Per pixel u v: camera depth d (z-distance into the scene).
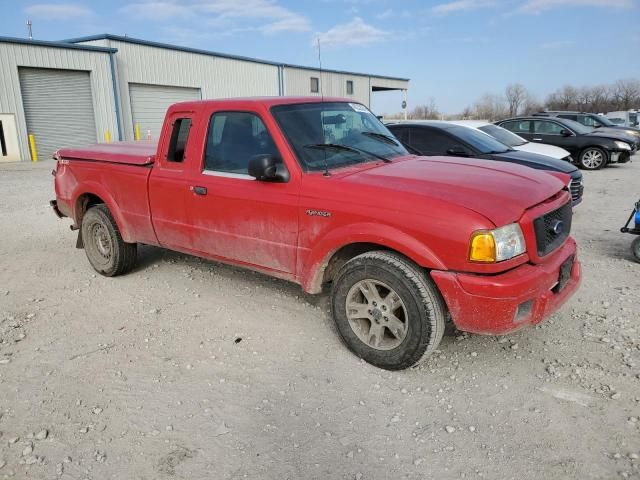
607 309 4.59
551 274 3.43
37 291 5.30
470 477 2.67
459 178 3.72
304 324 4.41
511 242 3.23
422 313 3.38
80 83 21.84
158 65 24.95
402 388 3.46
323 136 4.22
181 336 4.25
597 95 66.50
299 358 3.87
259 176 3.85
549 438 2.94
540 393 3.37
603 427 3.02
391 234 3.41
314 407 3.28
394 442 2.95
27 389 3.52
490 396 3.36
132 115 24.23
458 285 3.21
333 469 2.75
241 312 4.68
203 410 3.26
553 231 3.62
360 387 3.49
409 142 8.33
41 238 7.46
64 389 3.51
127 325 4.47
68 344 4.14
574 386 3.43
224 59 28.44
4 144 19.70
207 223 4.53
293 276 4.11
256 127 4.16
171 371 3.72
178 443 2.97
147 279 5.57
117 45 22.98
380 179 3.72
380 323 3.63
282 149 3.96
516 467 2.73
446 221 3.24
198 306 4.84
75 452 2.90
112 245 5.49
